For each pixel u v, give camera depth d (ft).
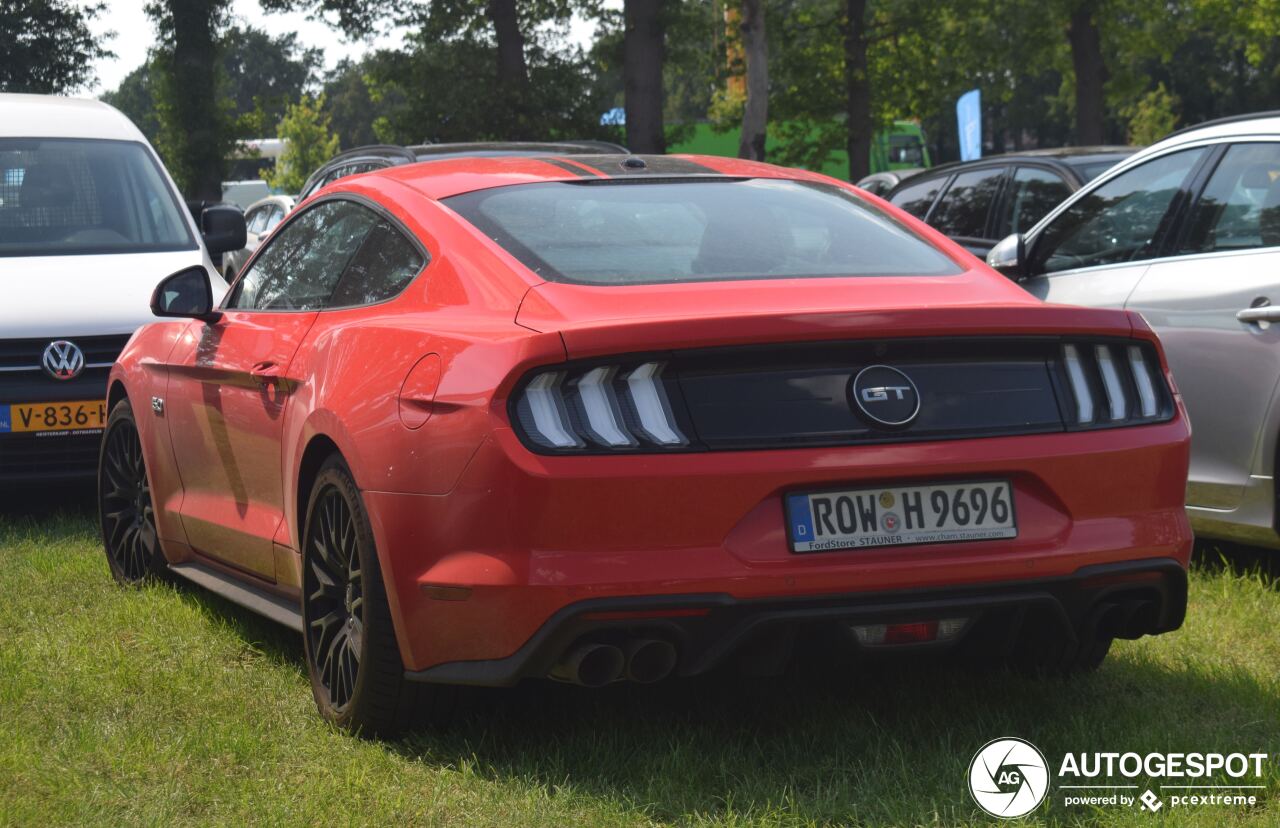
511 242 12.14
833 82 110.93
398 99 406.21
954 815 10.16
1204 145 19.19
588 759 11.35
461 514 10.59
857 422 10.60
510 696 12.90
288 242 15.46
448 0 109.70
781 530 10.44
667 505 10.24
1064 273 20.62
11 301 23.47
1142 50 121.39
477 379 10.62
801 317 10.46
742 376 10.53
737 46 111.65
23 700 13.12
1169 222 19.21
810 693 13.00
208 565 16.35
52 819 10.27
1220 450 17.83
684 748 11.42
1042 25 114.42
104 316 23.40
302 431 12.73
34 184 27.25
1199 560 19.06
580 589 10.14
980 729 11.97
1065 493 11.05
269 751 11.70
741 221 12.84
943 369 10.94
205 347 15.76
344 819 10.23
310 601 12.86
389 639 11.47
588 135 110.63
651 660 10.46
